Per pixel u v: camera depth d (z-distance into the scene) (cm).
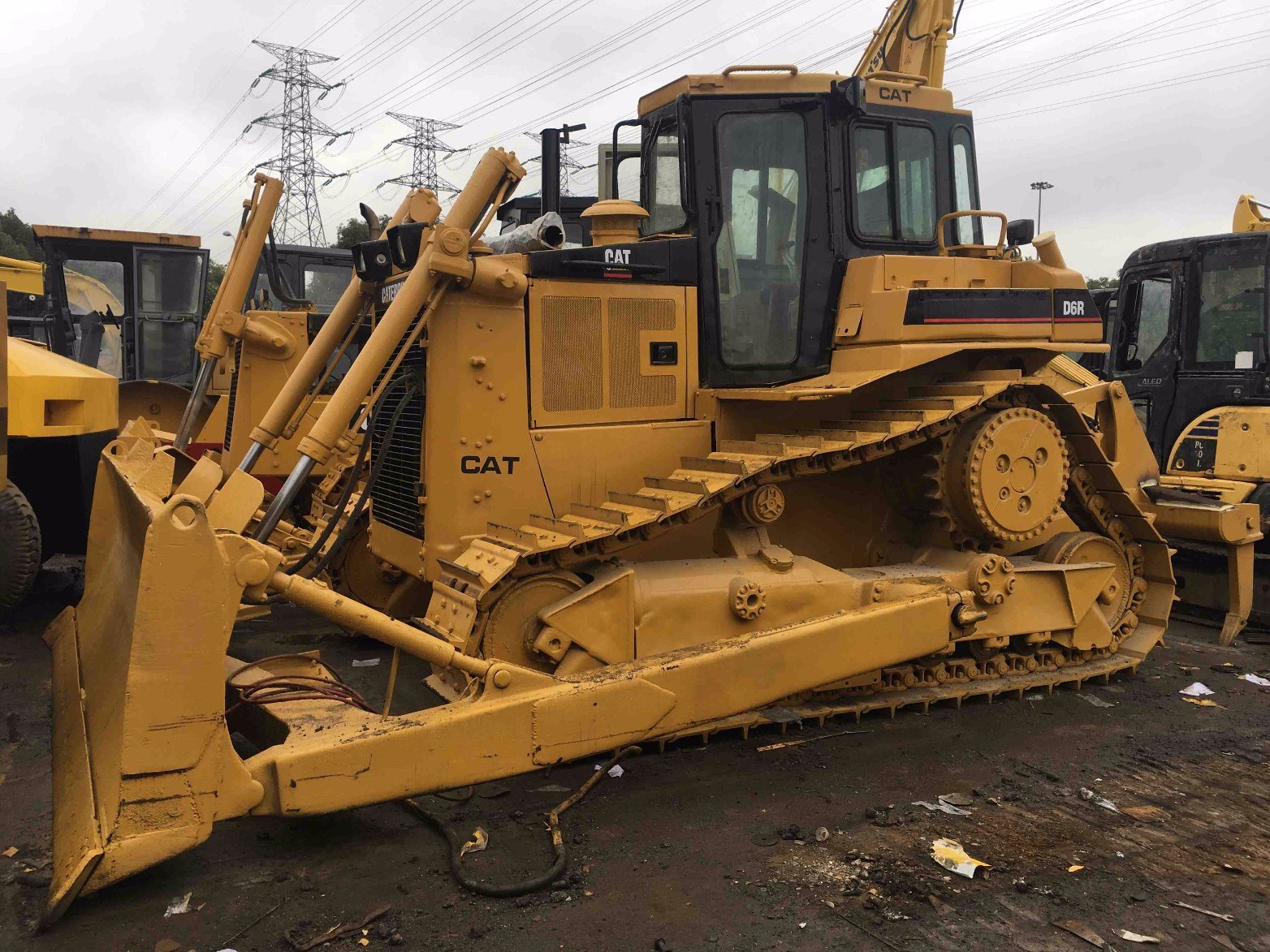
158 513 276
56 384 580
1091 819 377
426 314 413
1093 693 533
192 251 1123
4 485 514
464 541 426
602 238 485
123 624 346
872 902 313
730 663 384
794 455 434
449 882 326
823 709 472
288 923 300
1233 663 593
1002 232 536
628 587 415
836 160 497
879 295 475
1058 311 518
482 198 416
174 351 1127
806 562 466
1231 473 711
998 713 498
